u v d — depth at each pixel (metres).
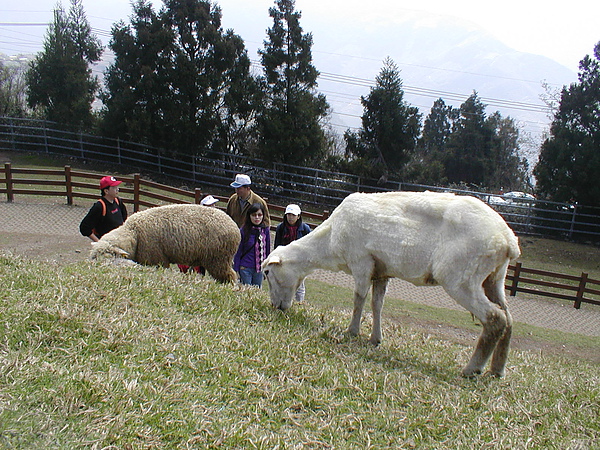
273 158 21.78
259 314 4.83
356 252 4.91
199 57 22.38
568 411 3.79
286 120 21.42
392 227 4.67
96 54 26.91
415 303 9.63
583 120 19.84
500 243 4.21
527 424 3.46
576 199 19.98
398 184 22.48
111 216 6.49
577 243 19.39
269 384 3.38
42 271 4.54
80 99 23.17
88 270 4.78
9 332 3.28
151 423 2.74
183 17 21.92
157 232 6.01
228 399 3.14
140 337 3.63
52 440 2.46
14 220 11.84
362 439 2.97
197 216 6.23
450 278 4.35
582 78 20.22
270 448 2.71
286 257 5.45
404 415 3.31
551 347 7.86
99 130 22.53
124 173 21.02
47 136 22.48
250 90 22.27
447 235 4.41
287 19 21.47
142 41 21.39
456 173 33.81
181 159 22.28
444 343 5.95
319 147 22.34
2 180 13.33
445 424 3.30
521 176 36.06
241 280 6.86
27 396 2.71
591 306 11.71
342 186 22.22
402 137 22.42
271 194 21.89
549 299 11.89
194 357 3.57
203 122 21.36
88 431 2.55
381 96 22.08
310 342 4.38
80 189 15.70
